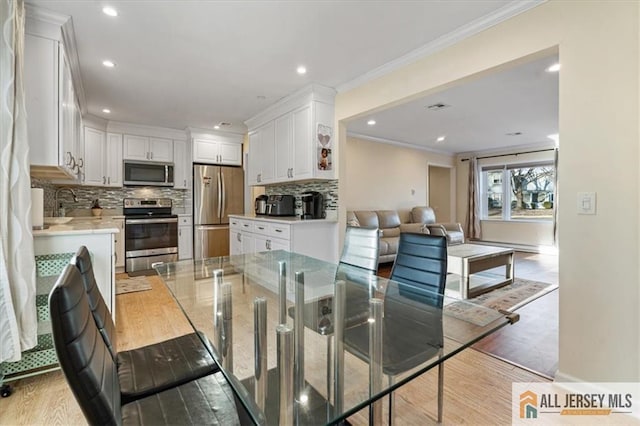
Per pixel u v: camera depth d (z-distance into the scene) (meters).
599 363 1.76
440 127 5.47
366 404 1.09
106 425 0.75
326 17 2.21
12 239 1.73
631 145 1.65
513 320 1.59
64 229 2.19
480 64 2.28
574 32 1.83
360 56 2.77
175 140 5.45
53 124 2.14
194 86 3.46
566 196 1.87
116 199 5.16
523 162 7.15
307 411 1.07
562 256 1.89
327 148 3.65
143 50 2.65
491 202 7.87
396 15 2.17
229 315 1.91
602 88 1.73
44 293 2.07
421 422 1.62
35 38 2.09
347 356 1.43
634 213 1.64
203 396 1.17
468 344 1.35
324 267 2.79
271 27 2.32
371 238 2.36
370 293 2.07
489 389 1.91
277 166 4.16
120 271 4.73
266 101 3.98
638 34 1.62
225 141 5.68
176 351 1.48
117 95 3.70
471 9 2.11
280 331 1.44
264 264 2.97
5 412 1.66
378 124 5.27
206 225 5.49
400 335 1.55
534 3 1.97
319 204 3.92
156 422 1.03
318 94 3.53
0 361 1.68
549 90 3.64
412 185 7.27
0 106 1.69
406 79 2.83
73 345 0.73
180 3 2.04
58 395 1.81
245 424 1.05
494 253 4.04
